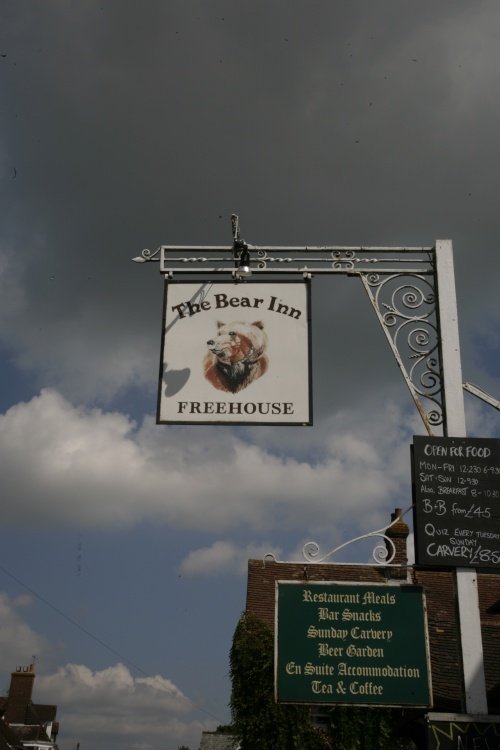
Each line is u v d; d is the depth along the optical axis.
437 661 14.62
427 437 8.91
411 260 9.73
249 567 18.28
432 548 8.51
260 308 9.45
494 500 8.72
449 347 9.28
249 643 15.02
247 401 9.12
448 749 7.94
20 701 48.94
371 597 8.38
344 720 13.73
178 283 9.59
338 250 9.72
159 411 9.09
